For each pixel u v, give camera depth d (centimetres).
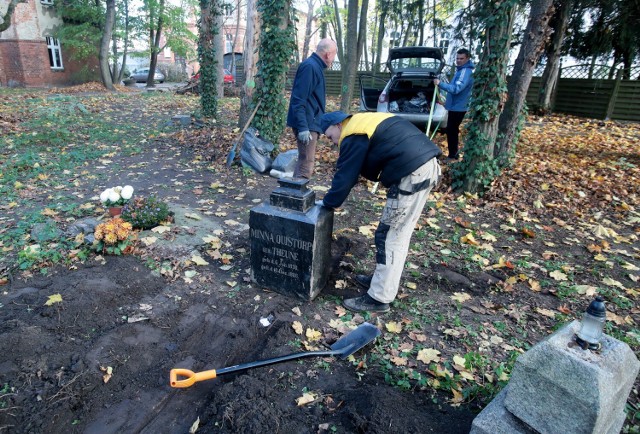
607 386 149
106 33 1973
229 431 202
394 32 2166
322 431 203
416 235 436
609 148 823
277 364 248
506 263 375
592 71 1320
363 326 271
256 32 763
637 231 466
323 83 481
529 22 564
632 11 1106
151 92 1950
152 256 359
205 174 623
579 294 336
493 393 226
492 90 520
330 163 709
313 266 305
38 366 232
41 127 892
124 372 241
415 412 212
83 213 441
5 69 1995
